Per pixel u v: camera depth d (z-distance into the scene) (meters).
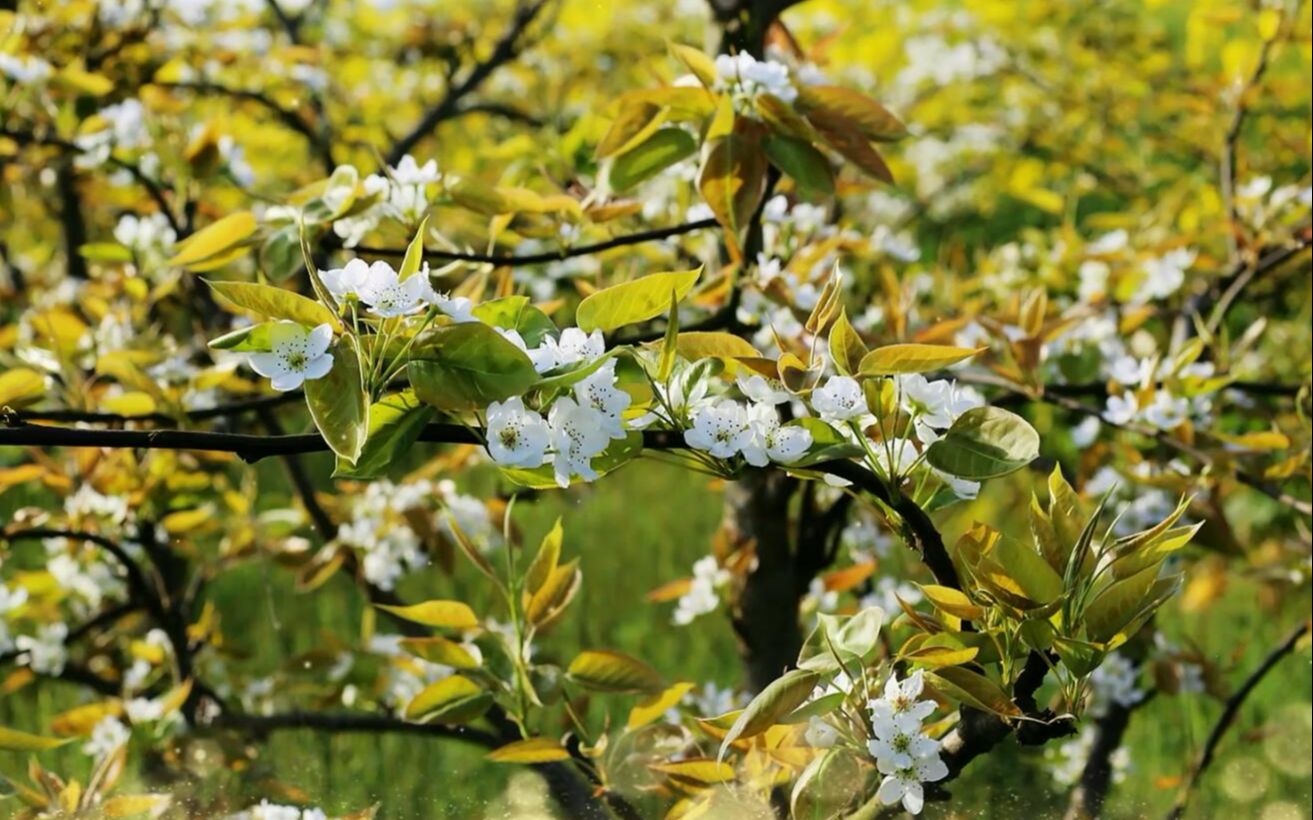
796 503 3.72
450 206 2.48
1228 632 4.61
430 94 5.05
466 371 1.89
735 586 2.99
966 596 1.99
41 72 2.90
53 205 4.39
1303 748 3.85
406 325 1.91
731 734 1.97
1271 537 3.44
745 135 2.36
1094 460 2.96
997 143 5.11
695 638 5.01
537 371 1.91
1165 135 4.36
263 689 3.70
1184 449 2.63
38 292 4.13
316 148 3.96
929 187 5.46
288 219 2.42
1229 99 3.61
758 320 2.73
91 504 3.06
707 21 2.77
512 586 2.37
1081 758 3.37
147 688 3.87
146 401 2.54
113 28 3.52
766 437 1.96
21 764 3.62
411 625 3.33
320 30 5.08
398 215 2.46
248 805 2.86
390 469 1.90
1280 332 3.71
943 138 5.35
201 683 3.60
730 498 3.02
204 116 4.27
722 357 1.99
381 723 3.19
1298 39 3.22
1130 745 4.10
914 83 5.44
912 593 3.31
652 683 2.34
